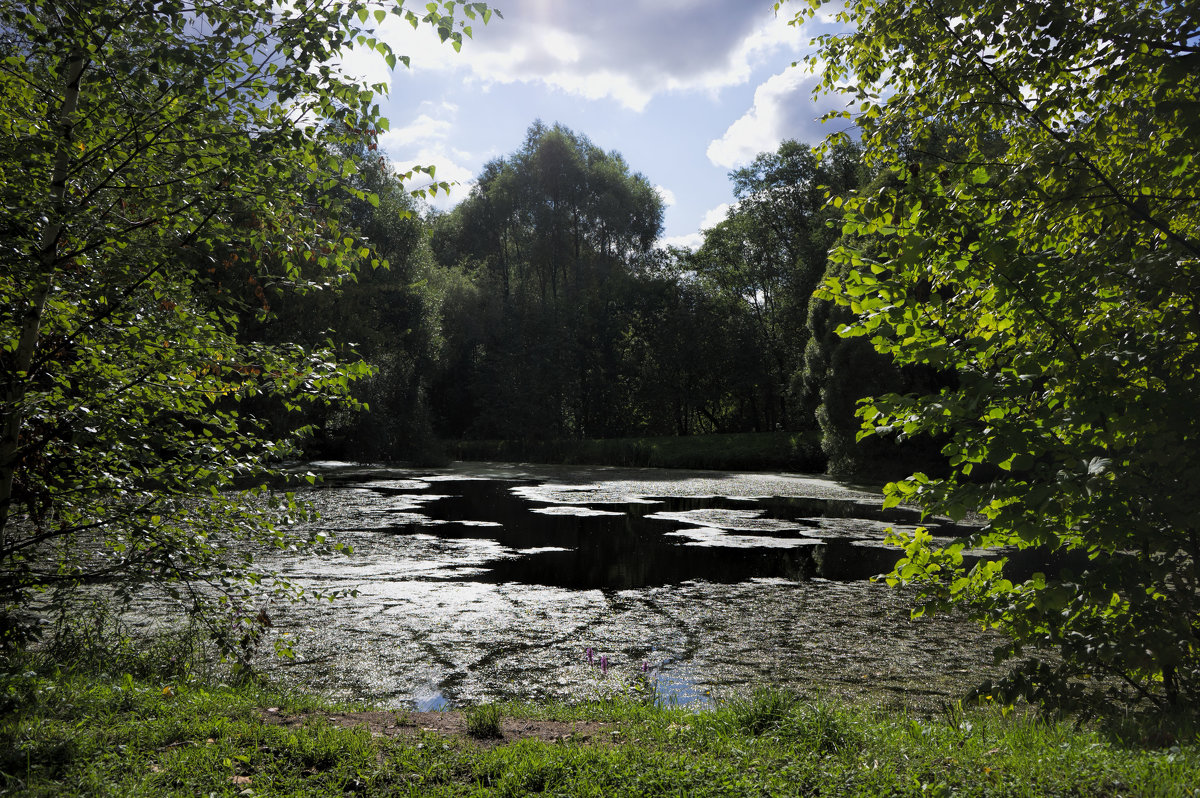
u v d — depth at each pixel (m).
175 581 6.00
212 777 3.78
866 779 3.76
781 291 51.75
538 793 3.74
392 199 37.97
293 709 5.25
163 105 5.54
